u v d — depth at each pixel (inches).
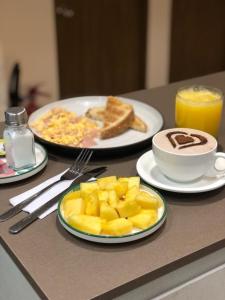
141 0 137.5
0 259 38.7
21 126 41.6
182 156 38.5
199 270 36.2
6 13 117.6
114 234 33.5
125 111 51.1
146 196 35.9
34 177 42.7
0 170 42.3
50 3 123.2
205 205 38.8
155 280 33.7
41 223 36.2
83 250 33.3
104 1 132.7
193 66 155.3
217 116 48.8
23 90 129.9
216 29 152.6
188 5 143.0
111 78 145.7
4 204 38.8
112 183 37.3
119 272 31.3
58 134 48.4
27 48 125.3
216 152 42.8
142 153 47.3
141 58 146.6
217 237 34.9
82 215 34.6
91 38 136.2
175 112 52.1
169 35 145.4
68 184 40.9
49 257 32.7
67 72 137.7
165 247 33.7
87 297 29.3
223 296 39.2
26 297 35.2
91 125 50.9
